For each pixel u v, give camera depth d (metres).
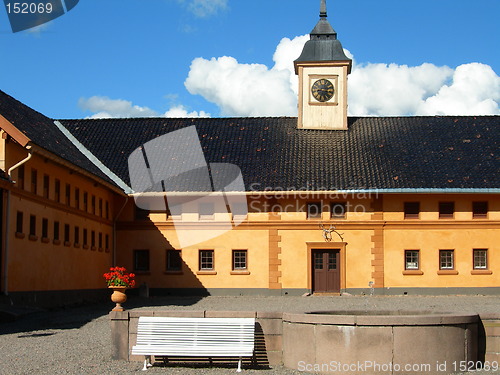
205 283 41.44
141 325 16.06
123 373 15.41
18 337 21.06
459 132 45.78
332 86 47.22
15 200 28.53
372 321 14.91
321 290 41.22
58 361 16.77
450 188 40.12
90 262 38.00
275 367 16.05
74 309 32.34
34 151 28.81
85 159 41.72
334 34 48.06
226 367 16.14
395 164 42.62
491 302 36.00
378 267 40.91
